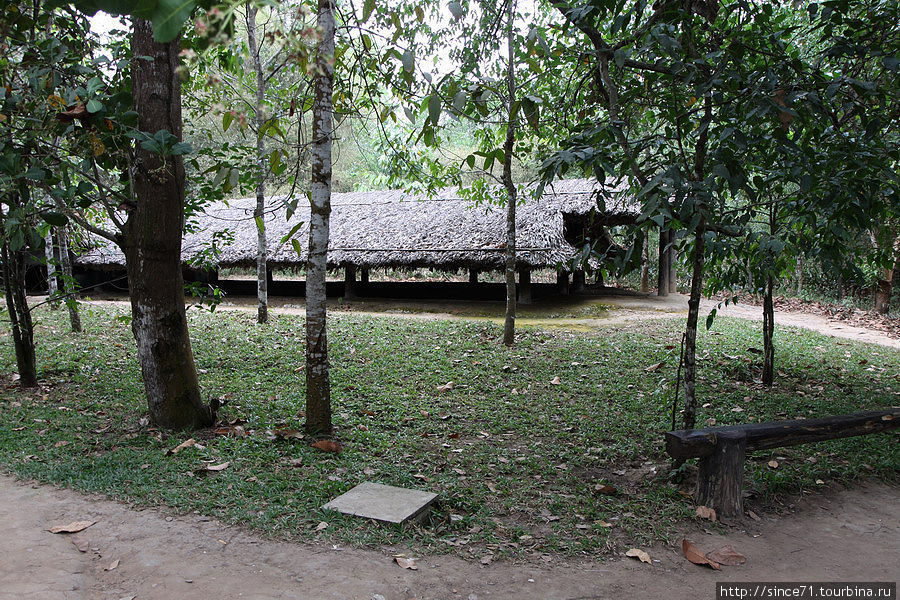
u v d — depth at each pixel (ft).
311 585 9.02
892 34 13.02
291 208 14.51
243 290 52.85
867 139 12.28
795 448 15.66
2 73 13.80
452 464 14.24
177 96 14.75
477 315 39.93
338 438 15.61
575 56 17.71
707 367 24.50
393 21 11.21
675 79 12.69
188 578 9.14
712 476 11.88
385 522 10.81
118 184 17.84
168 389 15.76
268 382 21.18
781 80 11.57
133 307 15.75
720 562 10.18
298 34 4.47
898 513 12.30
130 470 13.05
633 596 9.13
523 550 10.33
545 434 16.61
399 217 46.78
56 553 9.83
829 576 9.80
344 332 30.48
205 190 18.47
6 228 12.98
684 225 12.15
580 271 50.70
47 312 35.91
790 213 16.74
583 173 13.71
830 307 45.88
